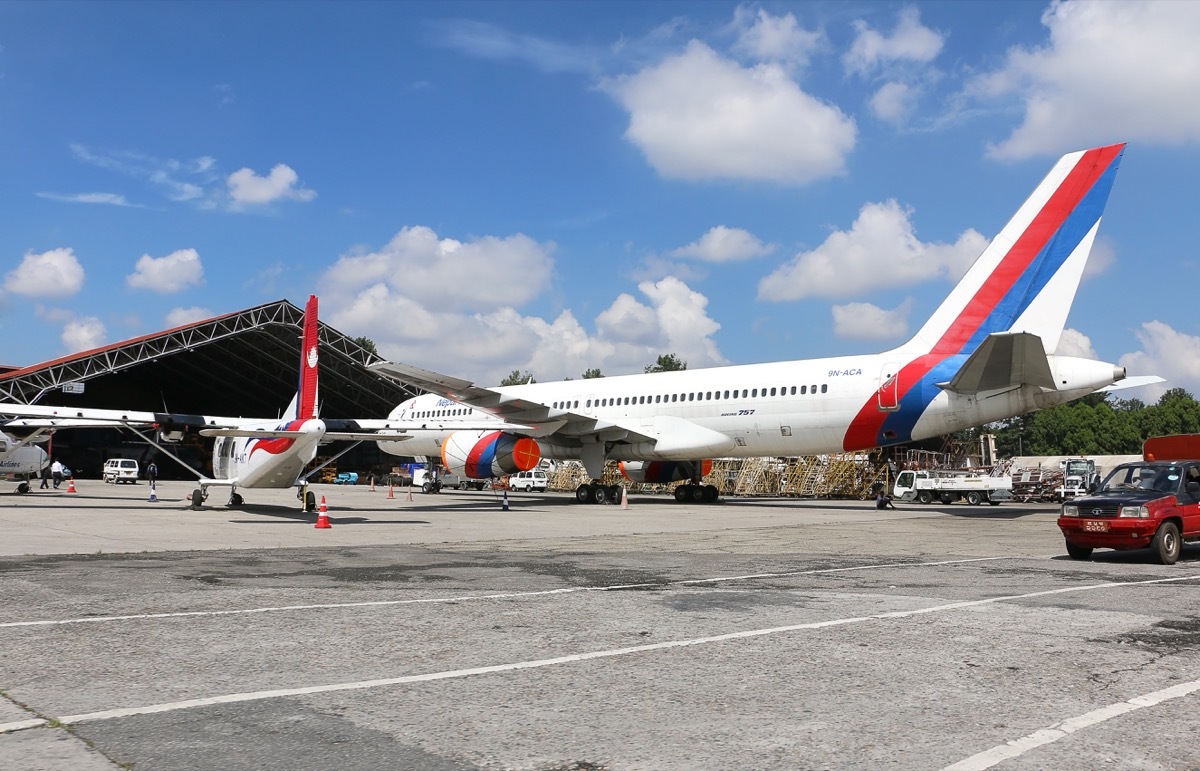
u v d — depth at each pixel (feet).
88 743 13.79
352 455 263.49
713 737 14.46
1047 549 48.60
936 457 189.47
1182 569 38.93
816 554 45.11
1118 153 73.15
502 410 102.12
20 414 74.74
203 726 14.78
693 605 27.78
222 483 82.33
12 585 31.50
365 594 29.89
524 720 15.35
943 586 32.50
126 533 55.21
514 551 46.03
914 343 84.33
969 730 14.89
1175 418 363.97
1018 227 78.02
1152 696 17.10
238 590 30.63
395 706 16.19
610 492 105.50
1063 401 76.95
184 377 231.50
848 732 14.76
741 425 93.56
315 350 76.18
